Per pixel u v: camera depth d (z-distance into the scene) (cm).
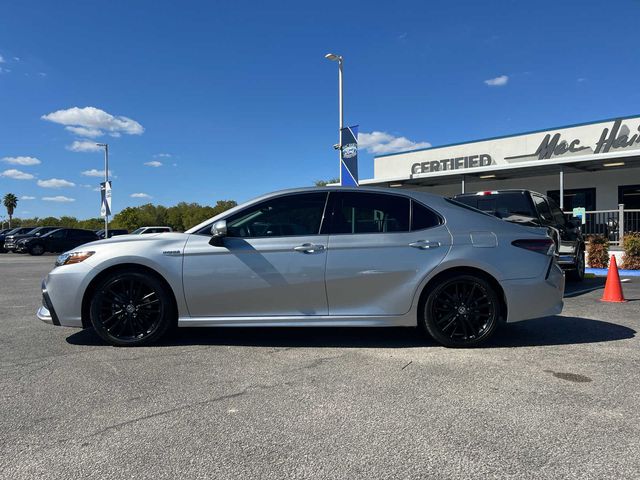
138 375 404
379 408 331
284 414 322
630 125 1920
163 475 247
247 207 501
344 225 490
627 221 1458
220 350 480
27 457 266
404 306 477
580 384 375
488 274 479
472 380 386
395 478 243
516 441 281
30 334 555
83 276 482
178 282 479
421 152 2675
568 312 678
